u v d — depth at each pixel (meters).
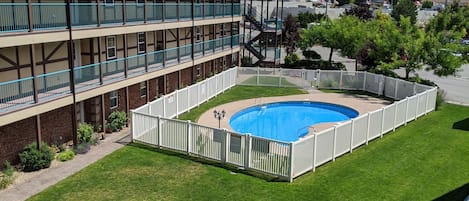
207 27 37.22
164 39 26.98
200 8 31.67
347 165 18.50
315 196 15.39
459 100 31.95
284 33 55.09
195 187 15.92
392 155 19.89
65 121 20.33
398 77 33.62
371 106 29.86
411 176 17.45
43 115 18.97
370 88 34.09
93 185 15.88
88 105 22.05
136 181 16.31
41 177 16.42
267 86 35.59
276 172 16.92
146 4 24.83
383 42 33.75
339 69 39.69
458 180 17.12
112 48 24.56
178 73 30.00
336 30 39.09
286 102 30.91
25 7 17.97
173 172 17.25
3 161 17.02
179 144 19.42
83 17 20.55
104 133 21.88
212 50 34.78
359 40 38.31
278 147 16.64
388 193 15.77
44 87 18.66
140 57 27.28
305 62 40.84
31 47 16.78
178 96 25.56
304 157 17.17
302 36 42.59
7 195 14.85
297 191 15.77
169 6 27.75
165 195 15.21
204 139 18.58
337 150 19.25
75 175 16.70
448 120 26.17
